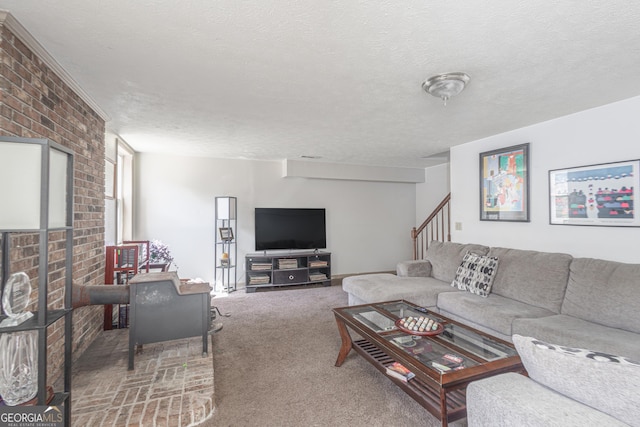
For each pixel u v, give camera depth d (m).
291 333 3.25
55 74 2.09
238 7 1.44
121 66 2.04
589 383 1.00
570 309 2.42
